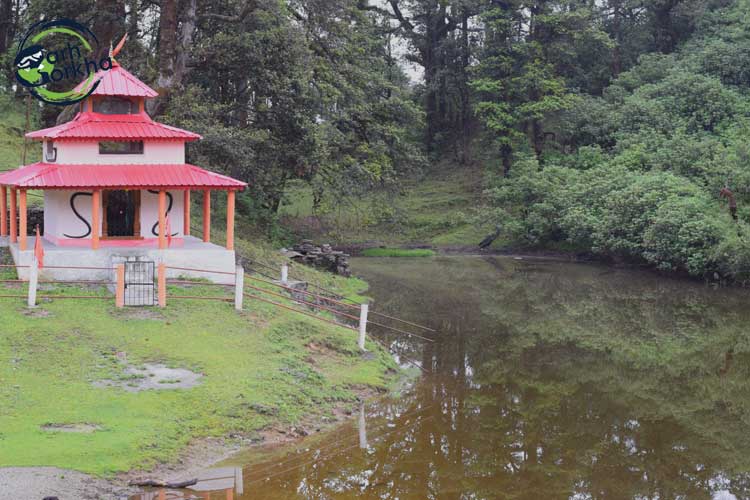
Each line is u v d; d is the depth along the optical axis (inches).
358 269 1840.6
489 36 2511.1
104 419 584.1
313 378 743.1
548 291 1555.1
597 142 2367.1
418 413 738.2
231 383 681.6
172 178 911.7
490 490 573.9
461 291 1528.1
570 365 967.6
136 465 532.7
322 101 1566.2
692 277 1763.0
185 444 579.2
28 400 597.3
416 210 2541.8
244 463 577.0
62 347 705.0
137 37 1473.9
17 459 505.4
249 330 820.0
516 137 2423.7
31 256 877.2
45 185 856.9
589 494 575.2
